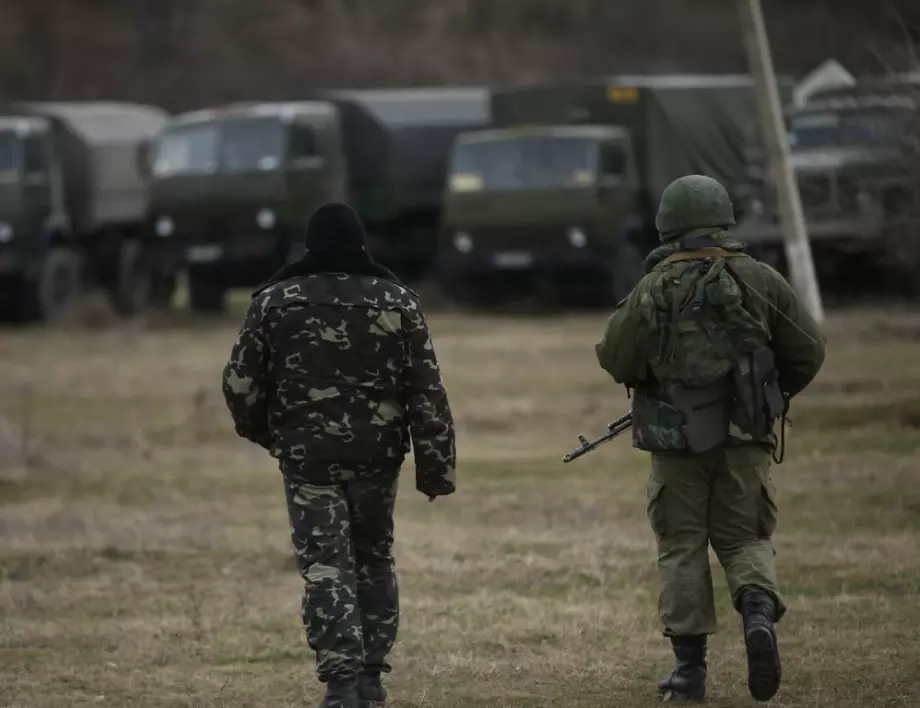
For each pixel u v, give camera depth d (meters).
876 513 32.06
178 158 83.19
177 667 23.30
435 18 154.25
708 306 19.17
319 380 19.09
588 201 79.75
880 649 22.64
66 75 148.25
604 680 21.72
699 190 19.70
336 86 146.38
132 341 73.31
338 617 18.64
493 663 22.78
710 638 23.80
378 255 90.88
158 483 39.03
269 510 35.44
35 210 83.00
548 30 153.12
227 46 150.00
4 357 67.69
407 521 33.44
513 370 57.25
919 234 58.66
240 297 104.75
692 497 19.56
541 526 32.59
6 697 21.84
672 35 147.88
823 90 64.31
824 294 73.12
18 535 32.94
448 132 90.94
